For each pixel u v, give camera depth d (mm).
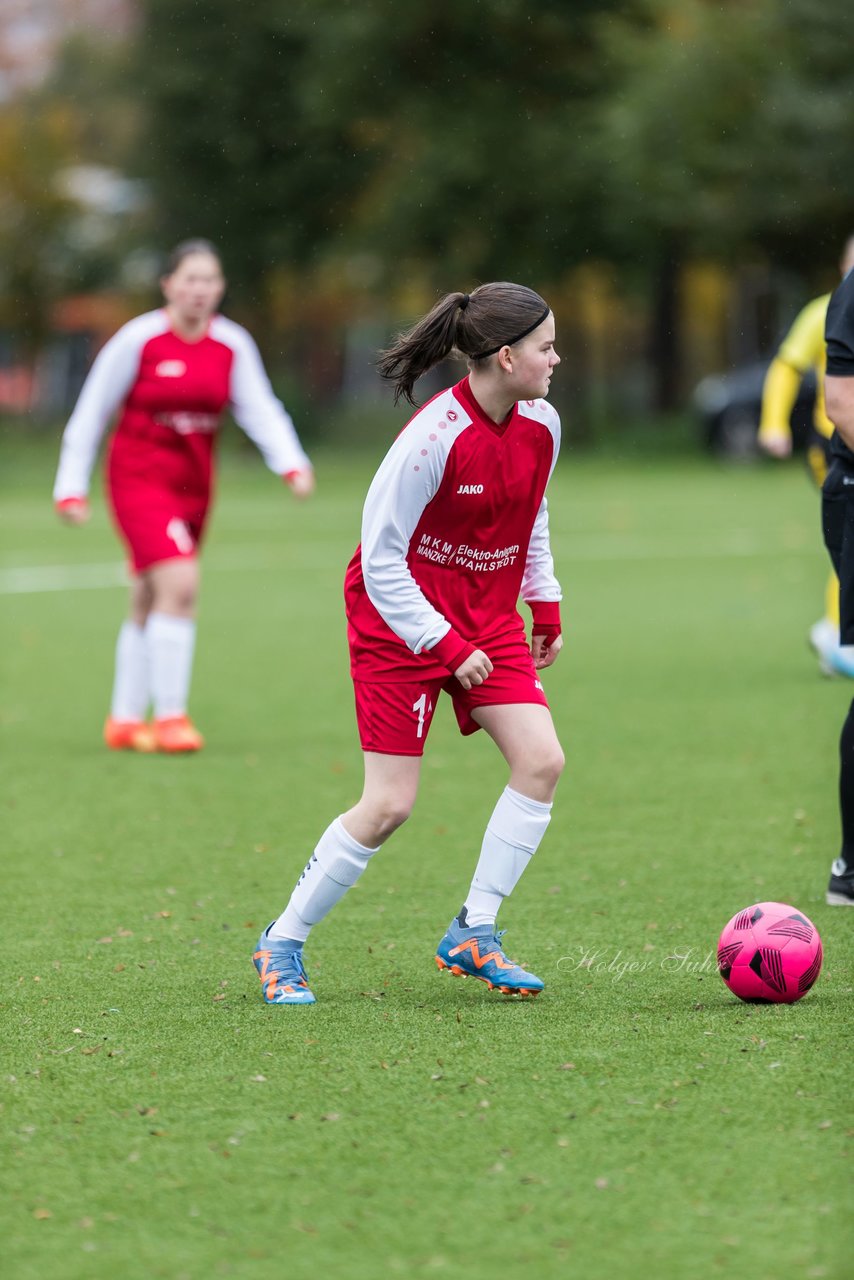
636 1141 12617
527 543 16797
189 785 29109
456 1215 11406
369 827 16578
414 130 148000
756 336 175625
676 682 39406
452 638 15938
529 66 146500
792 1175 11914
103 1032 15727
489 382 15891
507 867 16938
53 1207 11680
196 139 158250
